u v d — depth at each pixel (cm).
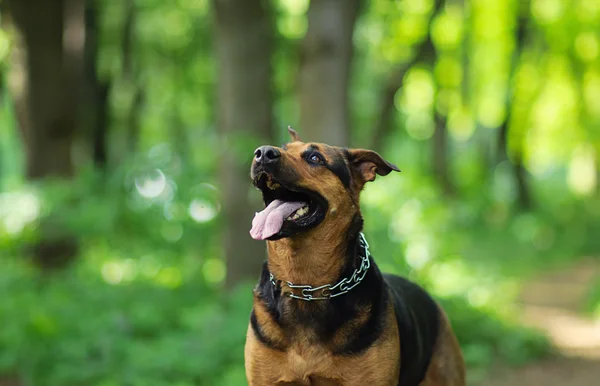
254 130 899
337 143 894
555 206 2647
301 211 385
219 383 631
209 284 1002
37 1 1117
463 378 487
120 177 923
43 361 668
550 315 1158
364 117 2245
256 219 381
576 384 745
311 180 384
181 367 649
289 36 1647
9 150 2786
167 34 2027
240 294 786
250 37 898
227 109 906
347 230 393
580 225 2152
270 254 396
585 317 1140
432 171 2420
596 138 2619
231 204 905
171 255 1038
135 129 2038
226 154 907
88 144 1641
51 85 1137
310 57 896
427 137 2712
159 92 2298
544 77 2486
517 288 1341
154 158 931
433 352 470
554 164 4319
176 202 913
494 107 2748
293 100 1797
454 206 2134
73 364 664
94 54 1583
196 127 2394
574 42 2341
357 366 382
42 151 1140
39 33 1125
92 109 1616
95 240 1084
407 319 425
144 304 862
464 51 2305
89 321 764
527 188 2548
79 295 904
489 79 2642
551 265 1745
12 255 1041
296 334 387
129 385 630
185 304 896
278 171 376
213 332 713
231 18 894
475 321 884
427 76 2483
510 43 2409
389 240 985
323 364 384
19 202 954
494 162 2702
